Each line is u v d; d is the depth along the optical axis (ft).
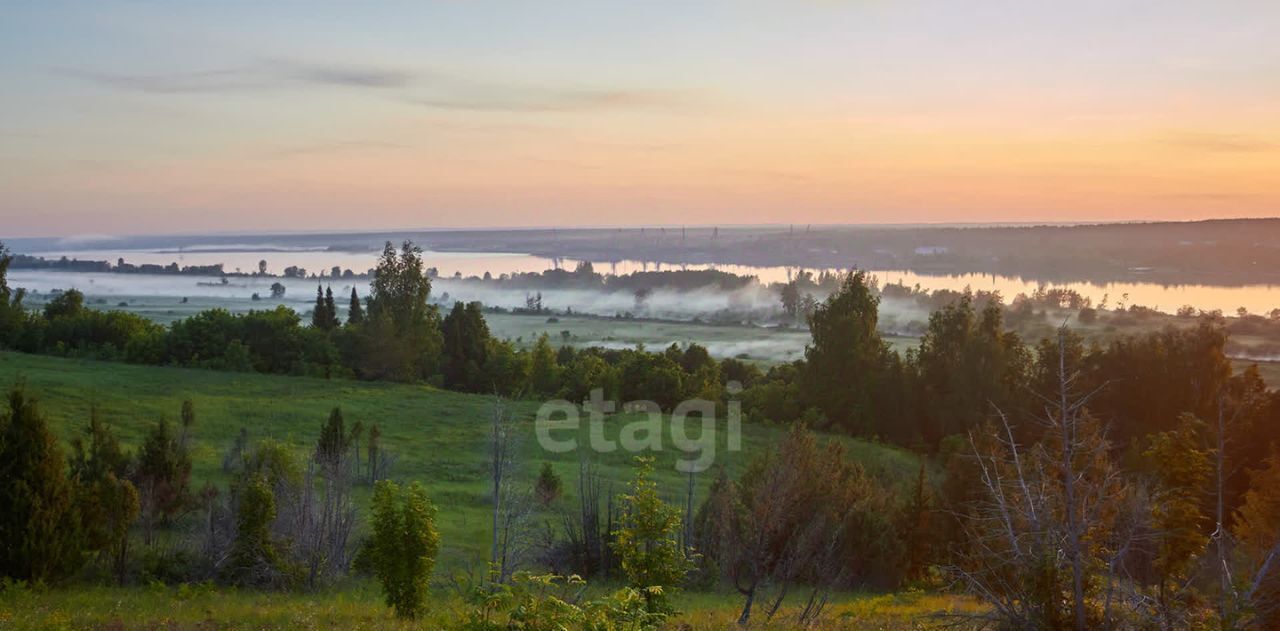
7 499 79.25
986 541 47.24
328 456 127.34
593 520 104.17
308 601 76.33
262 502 91.15
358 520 106.22
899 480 166.09
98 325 317.83
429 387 295.69
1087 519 41.45
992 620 44.45
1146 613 42.09
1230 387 208.54
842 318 261.03
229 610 66.44
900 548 101.71
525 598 36.45
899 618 66.85
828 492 88.43
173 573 89.61
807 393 264.11
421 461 181.98
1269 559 40.37
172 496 111.65
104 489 90.43
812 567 79.25
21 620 56.59
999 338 241.76
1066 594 42.09
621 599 38.22
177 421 203.31
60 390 225.35
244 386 266.57
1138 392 209.97
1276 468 79.30
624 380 285.02
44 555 79.30
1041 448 45.65
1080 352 219.41
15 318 313.94
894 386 246.06
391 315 317.42
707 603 77.61
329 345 308.60
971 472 103.65
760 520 75.41
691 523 95.30
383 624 58.90
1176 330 223.71
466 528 123.03
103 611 65.57
